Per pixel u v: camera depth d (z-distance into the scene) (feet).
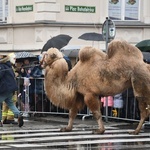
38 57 58.59
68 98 43.47
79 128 47.42
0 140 41.04
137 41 75.97
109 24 52.85
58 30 73.72
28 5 74.69
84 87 43.09
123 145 38.60
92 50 43.14
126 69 42.37
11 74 48.70
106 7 75.36
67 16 74.18
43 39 73.61
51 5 73.31
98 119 43.80
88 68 43.04
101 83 42.57
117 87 42.52
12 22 75.97
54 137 42.32
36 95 57.11
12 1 76.13
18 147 37.86
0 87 48.29
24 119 55.67
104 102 52.80
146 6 76.23
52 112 56.39
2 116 51.42
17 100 57.62
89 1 74.74
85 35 62.34
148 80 42.39
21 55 58.59
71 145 38.60
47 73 43.78
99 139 41.27
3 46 77.20
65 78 43.55
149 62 54.34
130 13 76.23
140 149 37.04
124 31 75.92
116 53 42.63
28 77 57.21
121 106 52.31
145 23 76.07
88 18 74.74
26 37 75.20
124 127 48.29
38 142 40.01
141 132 45.03
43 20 73.26
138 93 42.60
